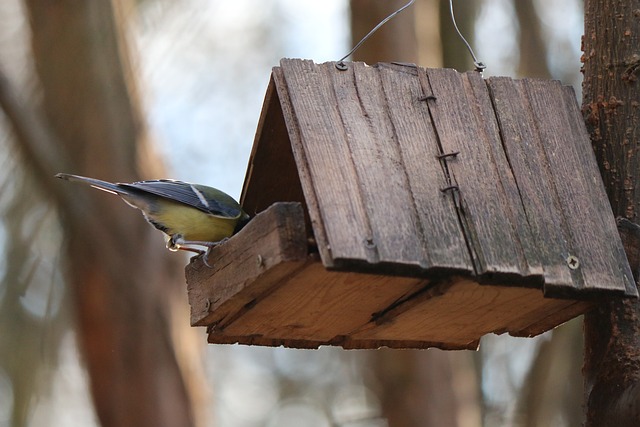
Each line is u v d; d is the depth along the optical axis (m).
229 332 9.91
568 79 20.14
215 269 9.27
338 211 8.21
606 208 9.02
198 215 10.94
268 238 8.28
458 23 19.22
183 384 16.53
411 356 17.00
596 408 9.02
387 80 9.08
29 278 18.14
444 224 8.45
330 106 8.79
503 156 8.98
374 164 8.56
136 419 16.11
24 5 17.19
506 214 8.67
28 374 18.81
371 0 17.20
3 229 18.11
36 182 16.77
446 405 16.89
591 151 9.30
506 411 19.75
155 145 17.34
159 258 16.66
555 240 8.69
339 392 23.30
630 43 9.66
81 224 16.16
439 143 8.88
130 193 11.09
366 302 9.13
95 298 16.34
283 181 10.43
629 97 9.55
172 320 16.61
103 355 16.28
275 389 24.30
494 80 9.35
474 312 9.31
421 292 8.84
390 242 8.17
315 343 10.40
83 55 16.78
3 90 15.42
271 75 9.12
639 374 8.80
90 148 16.52
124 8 17.27
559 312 9.36
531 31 19.70
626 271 8.77
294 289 8.72
